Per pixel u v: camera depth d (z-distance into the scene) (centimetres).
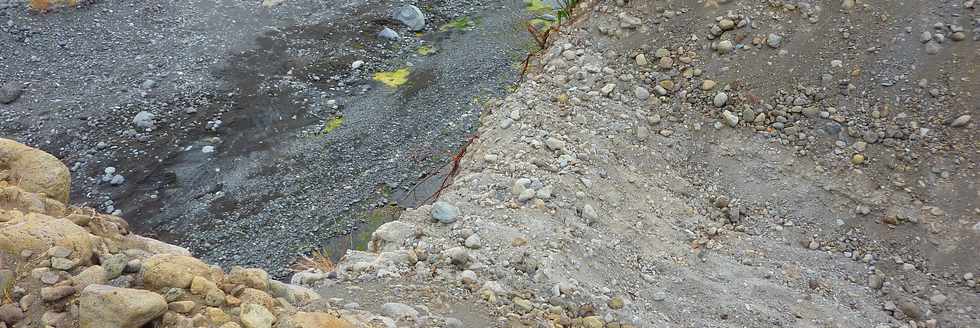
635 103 596
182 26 984
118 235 336
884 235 481
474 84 883
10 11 970
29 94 834
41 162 347
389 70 923
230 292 297
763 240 495
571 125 562
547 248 437
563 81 620
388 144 789
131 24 979
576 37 661
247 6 1045
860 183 508
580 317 390
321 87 884
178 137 791
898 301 443
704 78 595
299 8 1048
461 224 459
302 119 828
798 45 584
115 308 249
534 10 1045
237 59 923
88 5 1006
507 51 947
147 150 771
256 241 668
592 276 436
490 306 378
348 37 984
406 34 1000
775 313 429
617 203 505
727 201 525
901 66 549
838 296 448
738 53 596
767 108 563
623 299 416
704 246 491
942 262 458
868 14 579
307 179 742
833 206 504
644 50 630
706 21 619
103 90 848
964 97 519
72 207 347
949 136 509
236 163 762
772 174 532
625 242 475
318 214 697
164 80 873
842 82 557
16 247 283
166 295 277
